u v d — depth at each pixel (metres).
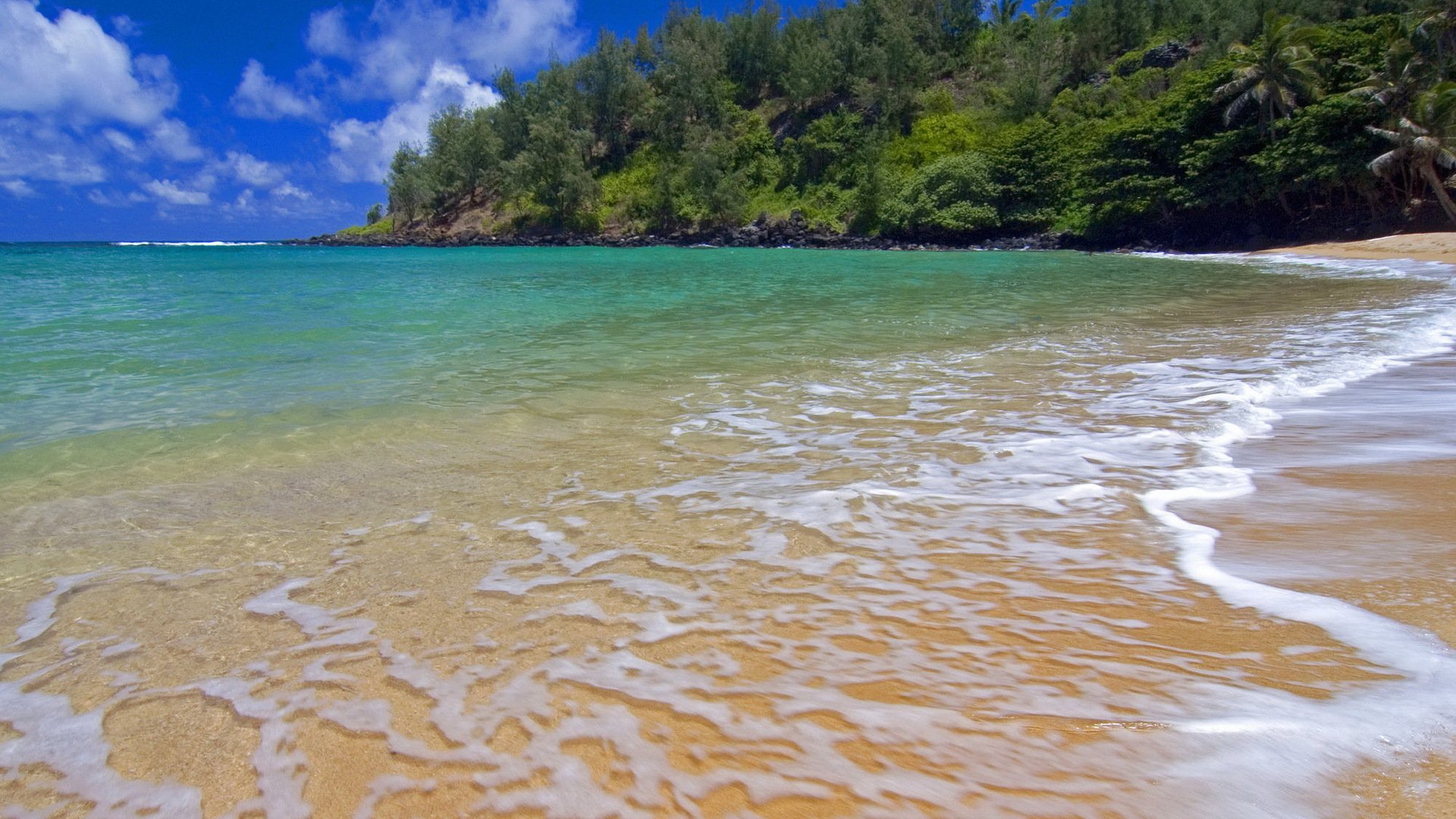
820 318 10.08
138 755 1.84
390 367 6.79
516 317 10.45
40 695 2.09
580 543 3.01
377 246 64.62
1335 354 6.59
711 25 67.62
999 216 42.44
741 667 2.08
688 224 55.94
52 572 2.88
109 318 10.08
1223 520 2.99
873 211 47.56
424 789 1.68
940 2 59.94
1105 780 1.60
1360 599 2.31
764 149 58.66
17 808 1.67
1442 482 3.34
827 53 57.81
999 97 50.06
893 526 3.05
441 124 72.25
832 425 4.72
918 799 1.58
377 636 2.34
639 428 4.79
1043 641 2.15
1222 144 32.72
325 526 3.29
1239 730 1.72
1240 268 20.14
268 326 9.36
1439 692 1.83
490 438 4.60
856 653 2.13
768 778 1.66
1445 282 13.35
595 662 2.14
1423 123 27.44
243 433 4.72
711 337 8.49
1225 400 4.98
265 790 1.71
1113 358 6.80
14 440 4.56
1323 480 3.42
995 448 4.09
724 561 2.78
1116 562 2.65
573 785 1.67
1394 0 35.84
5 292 14.44
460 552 2.96
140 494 3.72
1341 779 1.56
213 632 2.41
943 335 8.48
